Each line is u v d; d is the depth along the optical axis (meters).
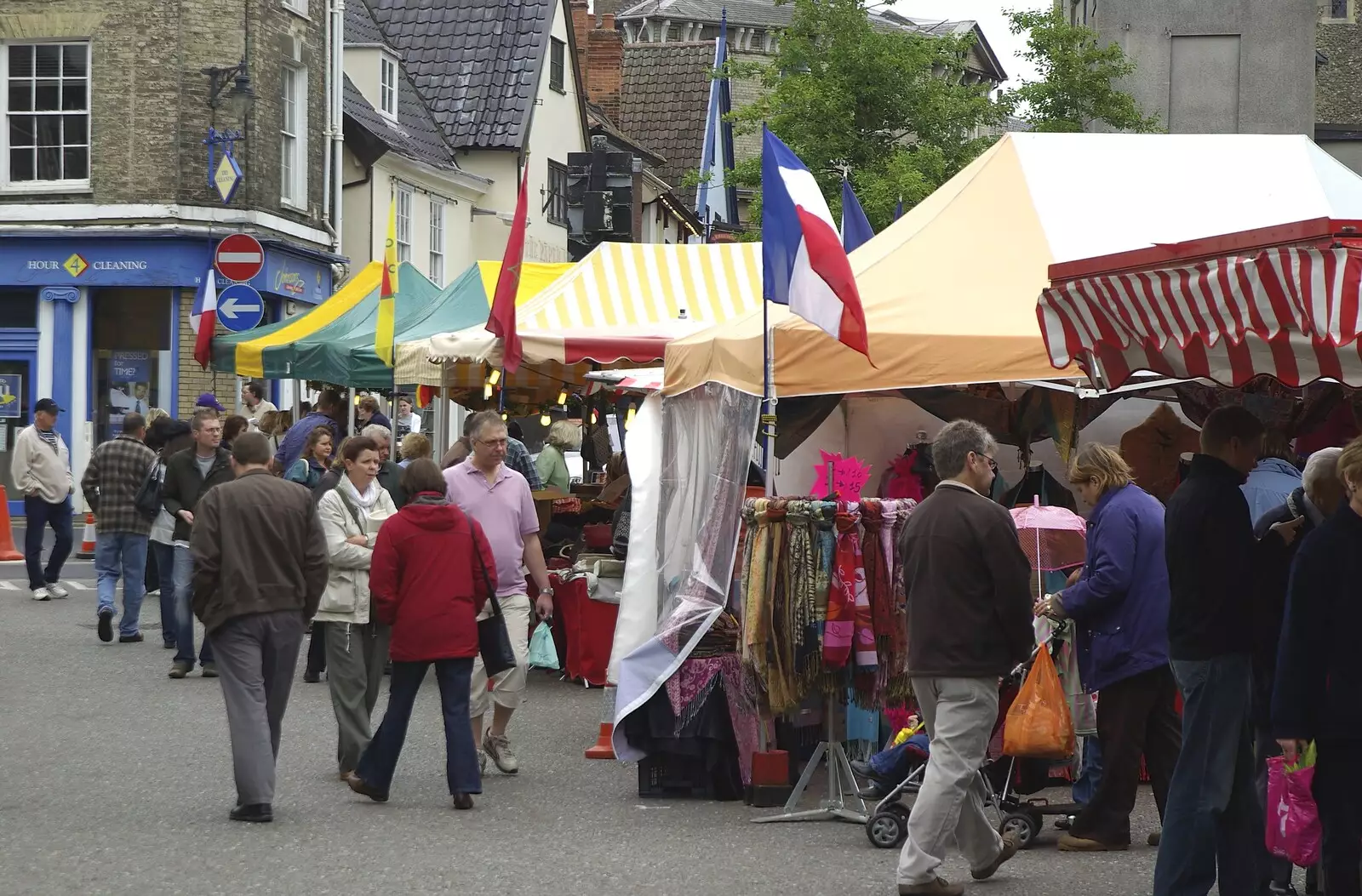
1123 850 8.12
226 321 20.02
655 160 46.19
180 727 11.30
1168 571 6.82
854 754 9.71
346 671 9.68
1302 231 5.70
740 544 9.59
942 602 7.17
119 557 15.46
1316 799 6.14
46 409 18.69
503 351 13.08
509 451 15.14
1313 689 6.06
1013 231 10.71
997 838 7.40
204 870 7.57
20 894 7.09
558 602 14.20
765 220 9.34
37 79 27.11
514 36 38.00
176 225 26.72
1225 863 6.77
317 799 9.25
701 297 15.81
